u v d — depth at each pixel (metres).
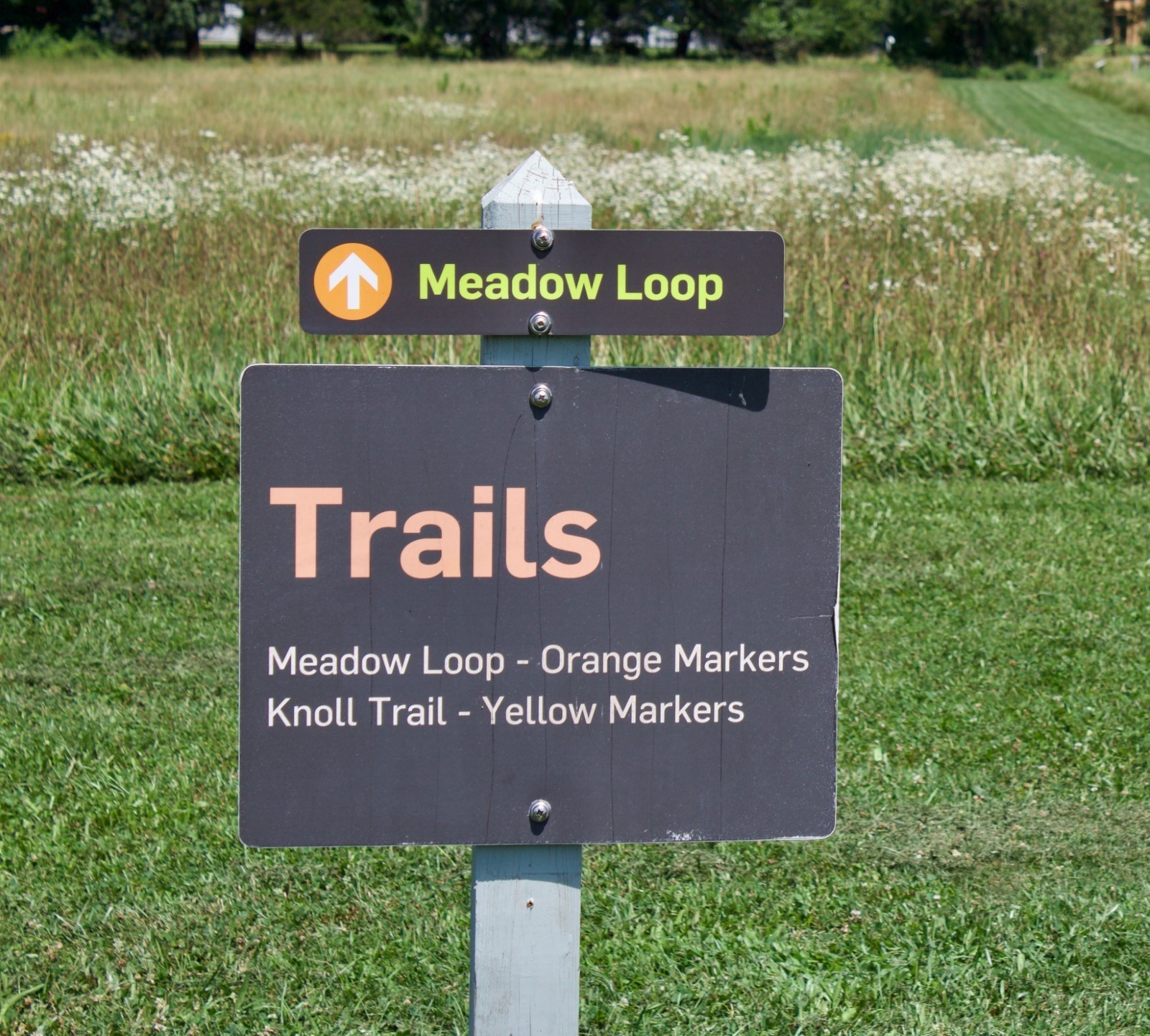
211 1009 3.05
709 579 2.15
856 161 17.06
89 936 3.32
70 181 13.23
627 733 2.16
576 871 2.20
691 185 13.95
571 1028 2.23
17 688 4.94
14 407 8.38
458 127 24.33
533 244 2.10
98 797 4.05
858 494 7.73
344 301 2.09
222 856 3.73
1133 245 12.04
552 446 2.12
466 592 2.12
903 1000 3.09
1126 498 7.70
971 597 6.05
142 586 6.07
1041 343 9.30
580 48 79.38
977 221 13.67
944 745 4.51
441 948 3.29
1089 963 3.24
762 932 3.38
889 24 80.94
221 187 14.08
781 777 2.18
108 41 72.19
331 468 2.09
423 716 2.13
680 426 2.13
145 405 8.34
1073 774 4.30
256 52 82.31
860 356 9.15
